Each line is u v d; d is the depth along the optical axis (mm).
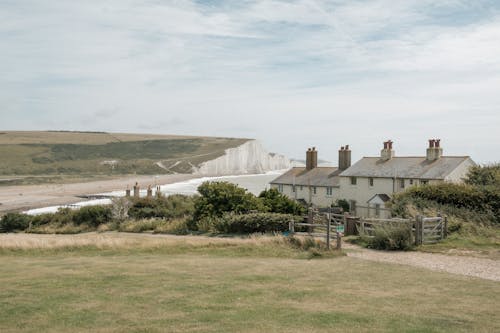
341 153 59375
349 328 9734
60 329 9727
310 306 11625
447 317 10625
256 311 11141
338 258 19594
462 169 45688
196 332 9430
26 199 103000
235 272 16328
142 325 9969
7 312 11031
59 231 46562
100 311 11141
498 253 19516
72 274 15875
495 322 10203
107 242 24156
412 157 52250
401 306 11633
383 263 18250
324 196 58594
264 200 38375
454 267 17203
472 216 26078
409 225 22531
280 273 16109
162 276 15508
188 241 23984
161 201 52625
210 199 38344
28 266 17906
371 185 51906
